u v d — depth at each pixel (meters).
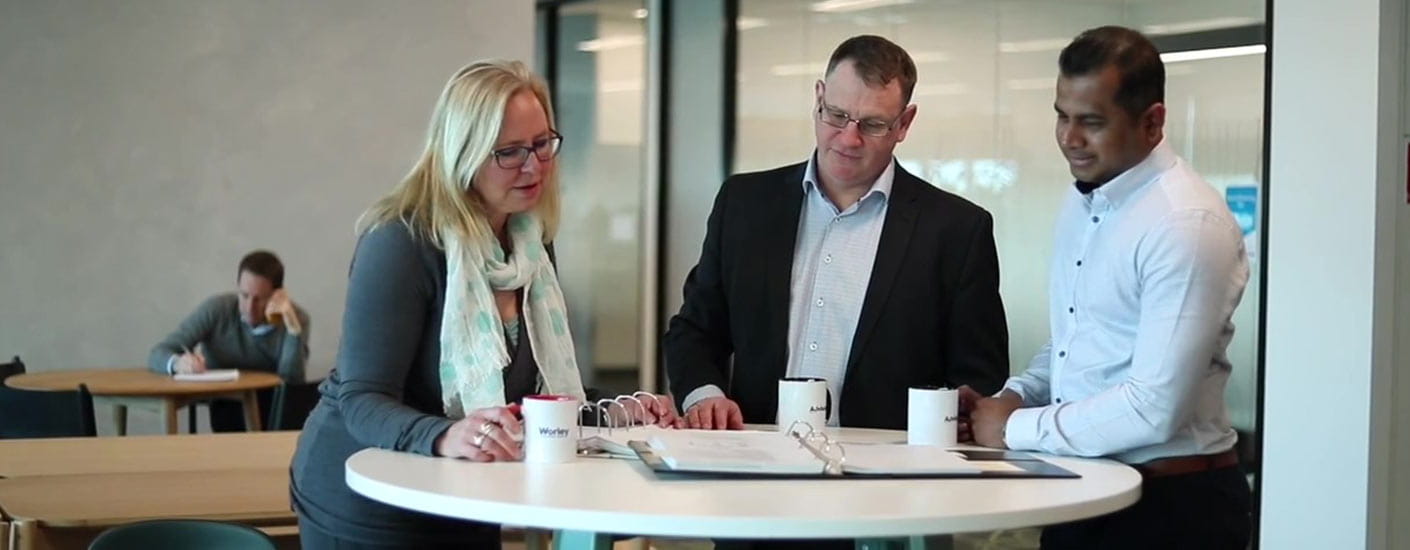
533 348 2.23
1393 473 3.30
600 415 2.37
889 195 2.61
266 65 6.55
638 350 5.56
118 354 6.45
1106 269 2.13
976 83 4.33
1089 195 2.19
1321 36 3.27
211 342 5.89
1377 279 3.21
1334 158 3.26
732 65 5.20
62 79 6.39
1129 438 2.02
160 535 2.08
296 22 6.58
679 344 2.73
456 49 6.52
